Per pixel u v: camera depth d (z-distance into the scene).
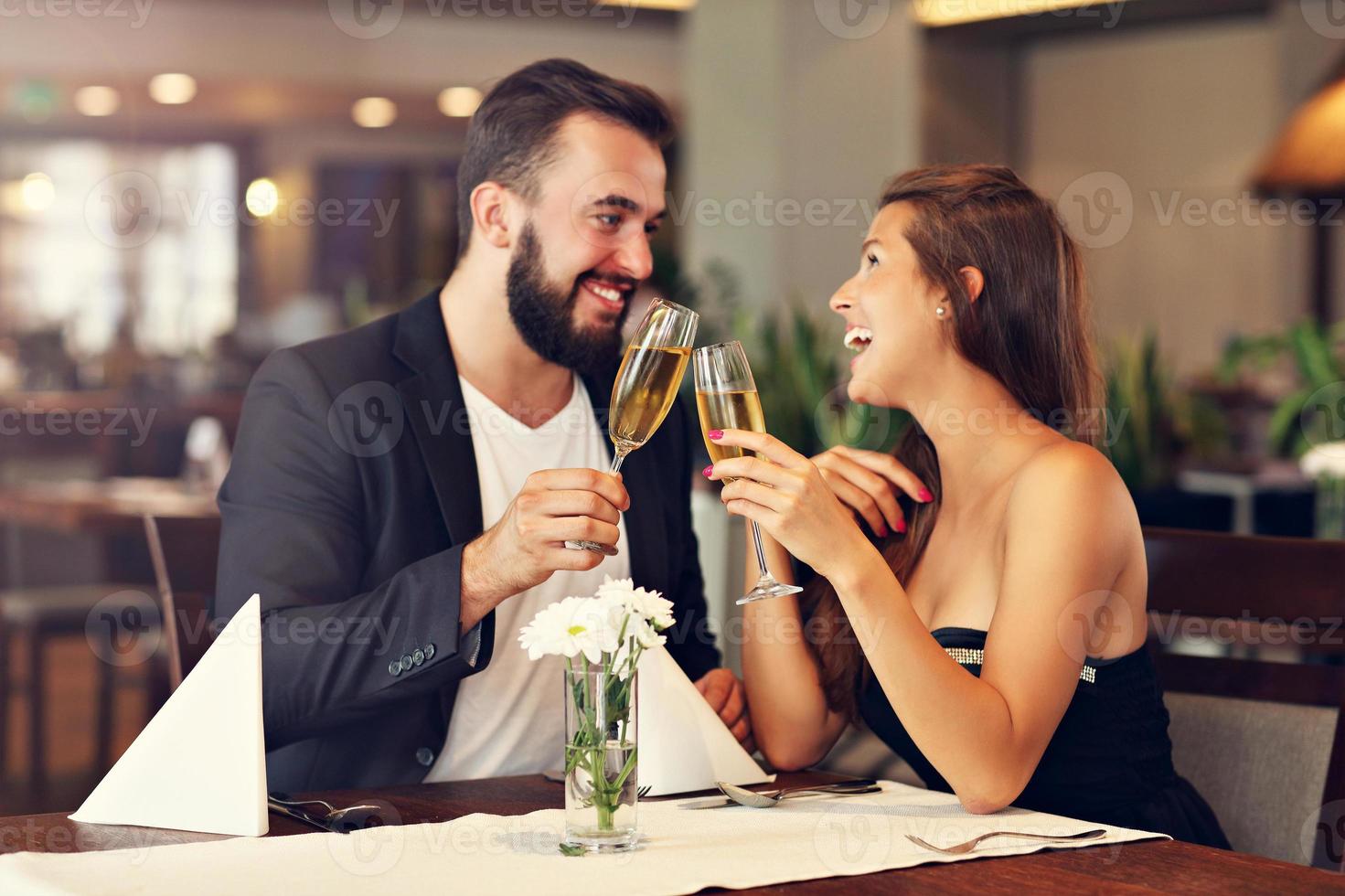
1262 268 8.23
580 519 1.39
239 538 1.68
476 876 1.06
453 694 1.68
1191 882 1.08
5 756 4.17
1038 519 1.46
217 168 10.96
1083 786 1.54
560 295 1.79
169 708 1.23
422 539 1.72
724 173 6.74
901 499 1.72
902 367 1.62
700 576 2.05
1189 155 8.29
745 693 1.72
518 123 1.77
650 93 1.83
